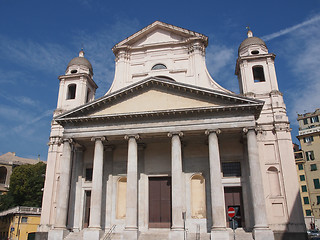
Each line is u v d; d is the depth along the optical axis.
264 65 32.78
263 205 24.00
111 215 29.59
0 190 66.38
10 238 43.22
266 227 23.41
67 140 28.41
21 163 72.75
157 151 30.77
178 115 26.94
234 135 28.59
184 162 29.88
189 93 27.36
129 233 24.77
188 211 28.41
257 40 34.12
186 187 29.16
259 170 24.81
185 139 29.42
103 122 28.20
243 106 25.86
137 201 28.78
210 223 27.62
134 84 28.05
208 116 26.61
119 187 30.86
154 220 29.19
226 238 23.11
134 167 26.55
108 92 34.56
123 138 28.08
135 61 35.47
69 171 28.16
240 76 34.56
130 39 35.69
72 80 36.59
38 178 57.34
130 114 27.22
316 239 35.19
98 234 25.44
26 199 56.41
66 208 27.33
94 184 26.84
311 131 62.62
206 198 28.45
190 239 24.62
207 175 29.22
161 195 29.84
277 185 28.78
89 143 30.61
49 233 26.23
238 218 28.19
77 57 38.25
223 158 29.55
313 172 60.31
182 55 34.47
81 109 28.38
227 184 28.83
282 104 30.89
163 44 34.94
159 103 27.61
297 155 64.62
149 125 27.22
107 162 31.02
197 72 33.06
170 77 33.47
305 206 60.03
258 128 30.30
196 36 34.28
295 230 26.92
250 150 25.33
